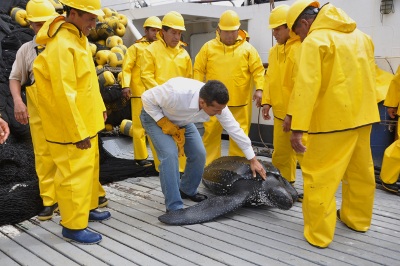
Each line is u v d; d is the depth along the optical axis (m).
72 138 2.63
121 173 4.67
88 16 2.68
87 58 2.76
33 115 3.25
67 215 2.84
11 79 3.16
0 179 4.07
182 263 2.60
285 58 3.72
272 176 3.54
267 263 2.59
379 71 5.24
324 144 2.69
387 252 2.74
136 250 2.80
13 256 2.73
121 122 6.52
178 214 3.27
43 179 3.34
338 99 2.59
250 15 6.59
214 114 2.93
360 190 2.98
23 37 5.60
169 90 3.03
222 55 4.38
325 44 2.54
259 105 4.40
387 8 5.20
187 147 3.50
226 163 3.80
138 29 7.73
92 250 2.80
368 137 2.81
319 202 2.74
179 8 6.75
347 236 3.00
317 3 2.82
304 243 2.89
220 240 2.94
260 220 3.33
